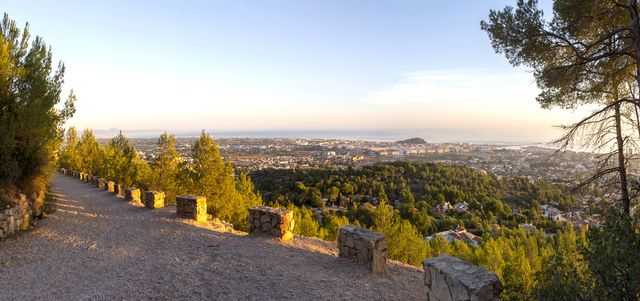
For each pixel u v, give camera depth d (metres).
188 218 9.92
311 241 8.28
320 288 5.01
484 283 3.56
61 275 5.26
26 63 8.55
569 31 6.89
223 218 16.66
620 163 6.97
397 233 11.84
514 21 7.23
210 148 17.14
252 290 4.80
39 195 10.00
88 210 11.63
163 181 19.03
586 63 6.87
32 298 4.39
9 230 7.36
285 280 5.23
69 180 26.92
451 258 4.38
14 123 7.95
